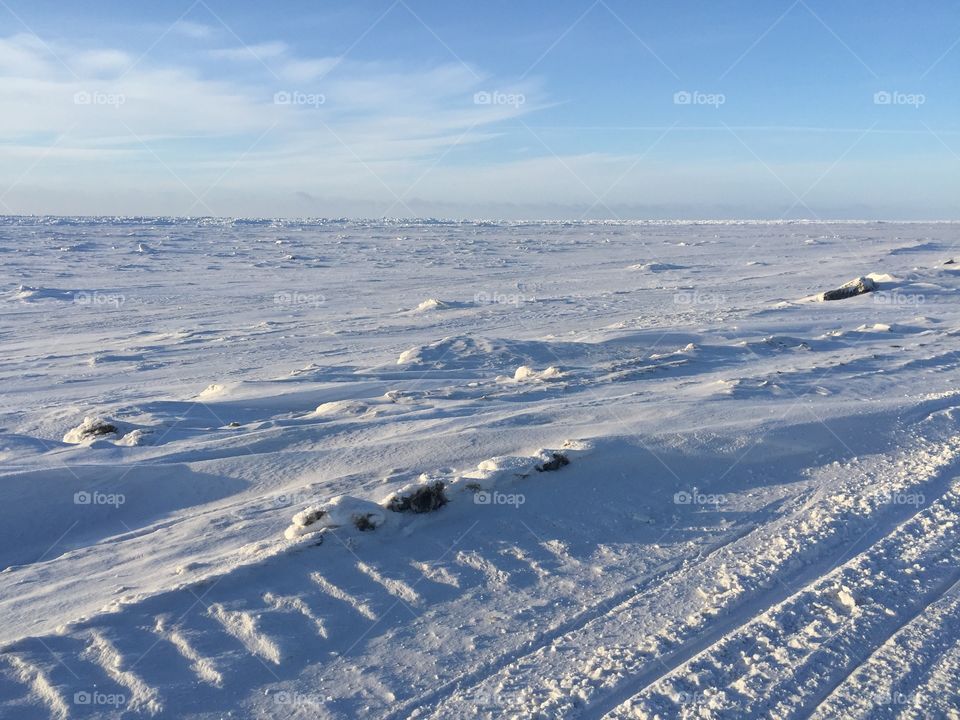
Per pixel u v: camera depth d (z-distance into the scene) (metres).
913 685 3.79
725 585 4.97
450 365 14.25
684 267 46.44
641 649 4.21
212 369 16.45
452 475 6.16
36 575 5.38
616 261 53.94
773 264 46.56
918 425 8.48
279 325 23.91
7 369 17.28
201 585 4.77
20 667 3.99
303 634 4.38
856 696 3.71
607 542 5.66
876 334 17.12
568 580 5.10
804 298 25.86
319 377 13.44
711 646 4.22
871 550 5.38
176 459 7.66
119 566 5.44
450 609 4.72
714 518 6.12
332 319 25.36
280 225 152.25
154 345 20.47
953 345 15.15
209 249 68.69
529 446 7.30
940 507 6.20
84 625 4.36
